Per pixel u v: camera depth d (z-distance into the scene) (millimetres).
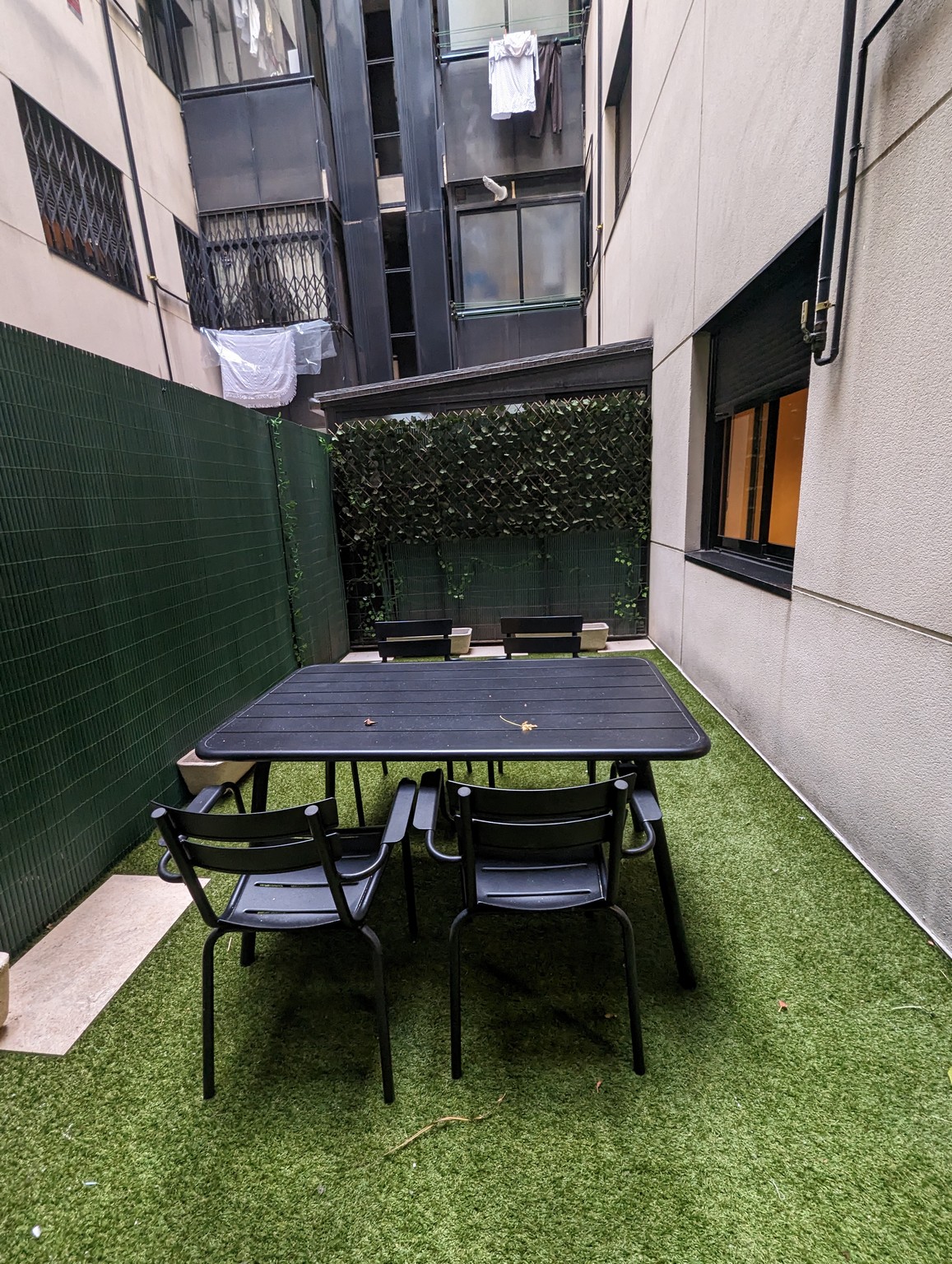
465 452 4793
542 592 5129
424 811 1460
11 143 4395
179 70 6711
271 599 3719
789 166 2252
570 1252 986
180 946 1771
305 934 1813
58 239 4941
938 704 1570
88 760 2080
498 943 1735
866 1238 980
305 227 7043
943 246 1479
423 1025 1462
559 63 6801
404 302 8234
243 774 2941
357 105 7090
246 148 6852
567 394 4906
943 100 1447
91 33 5301
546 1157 1137
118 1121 1250
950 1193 1039
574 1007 1483
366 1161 1148
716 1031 1386
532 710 1798
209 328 7016
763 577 2705
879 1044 1331
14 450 1792
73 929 1854
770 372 2809
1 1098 1311
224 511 3141
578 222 7203
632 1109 1218
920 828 1664
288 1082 1320
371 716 1821
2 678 1728
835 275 1985
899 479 1695
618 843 1194
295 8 6473
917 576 1633
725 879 1938
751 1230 1000
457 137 7141
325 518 4797
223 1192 1107
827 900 1809
